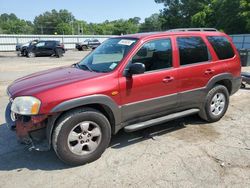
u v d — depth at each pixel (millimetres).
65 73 3996
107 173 3400
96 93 3506
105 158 3768
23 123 3387
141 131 4699
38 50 24297
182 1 59719
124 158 3766
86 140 3580
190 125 4988
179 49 4402
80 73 3875
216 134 4574
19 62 18578
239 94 7492
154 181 3215
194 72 4535
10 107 3725
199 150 3980
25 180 3279
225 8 42844
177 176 3311
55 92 3305
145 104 4035
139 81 3891
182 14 60594
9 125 3551
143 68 3617
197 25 50438
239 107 6176
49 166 3592
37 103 3225
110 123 3889
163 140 4336
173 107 4441
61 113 3416
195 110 4742
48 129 3379
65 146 3416
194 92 4621
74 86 3420
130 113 3930
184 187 3096
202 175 3330
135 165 3576
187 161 3666
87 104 3518
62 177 3332
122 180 3244
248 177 3283
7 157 3852
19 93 3383
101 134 3682
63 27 116812
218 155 3828
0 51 36875
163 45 4238
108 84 3625
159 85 4113
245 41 30578
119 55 3994
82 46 38406
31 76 4176
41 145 3490
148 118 4203
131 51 3902
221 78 4969
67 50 39406
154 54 4121
